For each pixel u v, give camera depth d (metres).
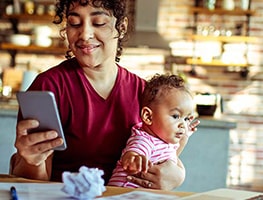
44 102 1.38
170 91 1.80
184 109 1.79
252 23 5.41
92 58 1.75
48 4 5.55
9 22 5.62
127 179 1.68
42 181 1.54
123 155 1.68
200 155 3.73
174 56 5.50
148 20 5.18
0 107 4.12
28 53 5.64
